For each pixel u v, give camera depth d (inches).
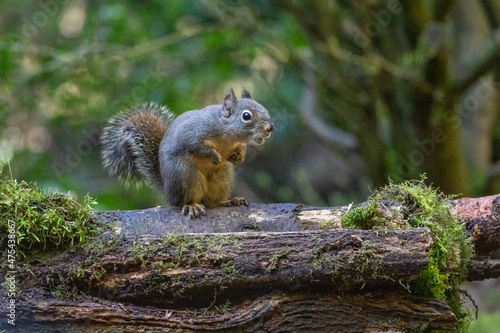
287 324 242.1
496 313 467.8
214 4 560.7
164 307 251.8
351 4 537.6
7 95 587.8
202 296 250.7
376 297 249.0
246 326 242.7
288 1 535.8
